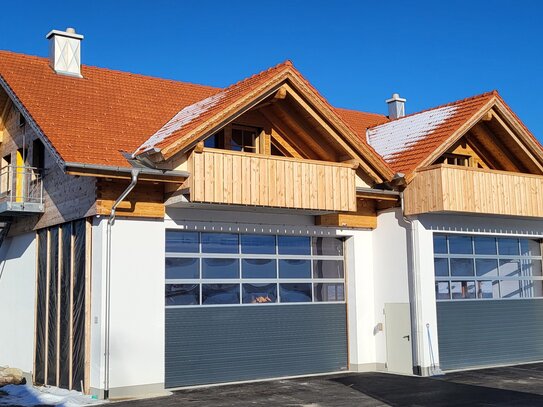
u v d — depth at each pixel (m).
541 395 12.54
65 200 14.43
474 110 16.59
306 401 12.16
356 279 16.30
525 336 17.80
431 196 15.24
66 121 14.27
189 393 13.11
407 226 15.87
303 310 15.77
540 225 18.23
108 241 13.04
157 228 13.66
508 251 17.98
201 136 13.17
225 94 15.06
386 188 15.89
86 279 13.35
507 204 16.30
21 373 15.56
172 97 17.70
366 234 16.59
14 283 17.00
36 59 17.39
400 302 15.85
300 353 15.56
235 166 13.50
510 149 17.84
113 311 12.95
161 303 13.52
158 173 12.88
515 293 17.92
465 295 16.83
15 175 17.05
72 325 13.85
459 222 16.45
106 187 13.10
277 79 14.20
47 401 12.51
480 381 14.34
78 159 12.53
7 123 18.11
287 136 15.74
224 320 14.61
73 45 17.39
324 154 15.75
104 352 12.76
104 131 14.38
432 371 15.29
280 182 14.02
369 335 16.33
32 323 15.72
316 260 16.17
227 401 12.19
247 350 14.82
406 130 18.39
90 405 11.98
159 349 13.39
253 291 15.12
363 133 20.16
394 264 16.09
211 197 13.12
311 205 14.35
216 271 14.66
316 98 14.77
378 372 15.91
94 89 16.70
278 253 15.60
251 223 14.98
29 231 16.25
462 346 16.44
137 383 13.05
